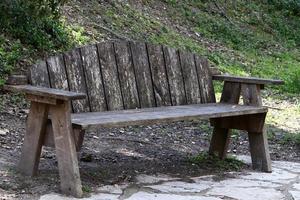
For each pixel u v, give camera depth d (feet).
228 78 20.25
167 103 19.25
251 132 19.67
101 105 17.20
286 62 53.72
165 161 20.12
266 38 59.62
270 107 35.50
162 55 19.35
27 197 14.25
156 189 16.02
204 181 17.43
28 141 15.83
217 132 20.44
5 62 30.01
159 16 50.67
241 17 61.98
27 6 29.30
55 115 14.76
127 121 14.96
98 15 43.14
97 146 21.65
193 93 20.18
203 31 52.70
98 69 17.29
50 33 35.22
